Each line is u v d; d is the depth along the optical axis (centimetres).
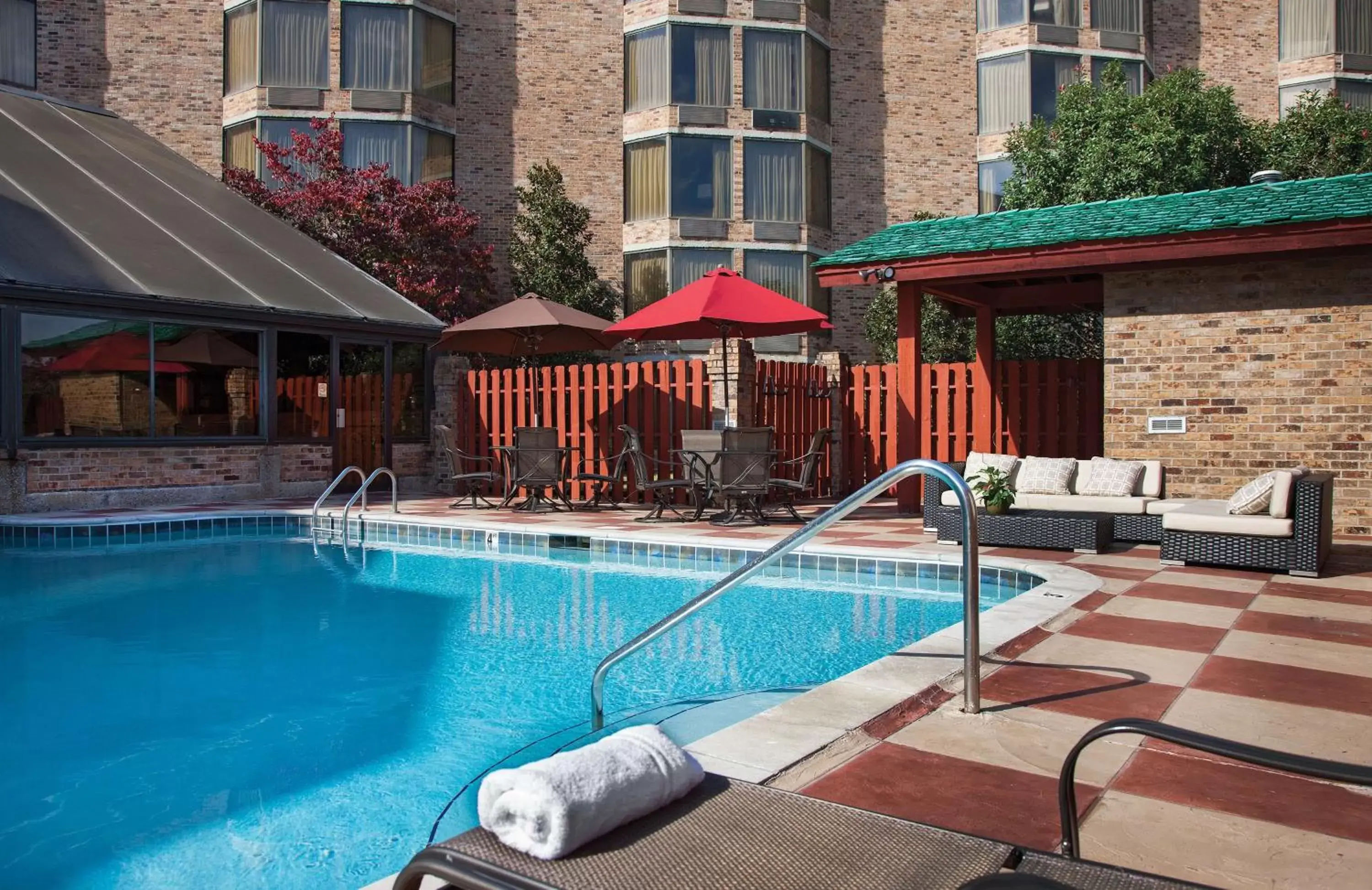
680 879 152
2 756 361
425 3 1991
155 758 359
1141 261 860
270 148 1848
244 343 1291
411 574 778
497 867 155
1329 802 264
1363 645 443
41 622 599
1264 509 660
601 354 2009
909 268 970
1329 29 2123
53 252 1135
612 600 667
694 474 1002
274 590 709
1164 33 2194
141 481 1188
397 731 389
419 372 1523
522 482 1137
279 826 295
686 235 2025
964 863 159
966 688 343
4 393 1069
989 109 2150
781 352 2008
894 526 927
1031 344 1817
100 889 254
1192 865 226
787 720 323
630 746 182
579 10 2098
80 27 1934
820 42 2119
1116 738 315
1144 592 577
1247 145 1811
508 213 2067
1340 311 834
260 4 1920
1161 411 903
